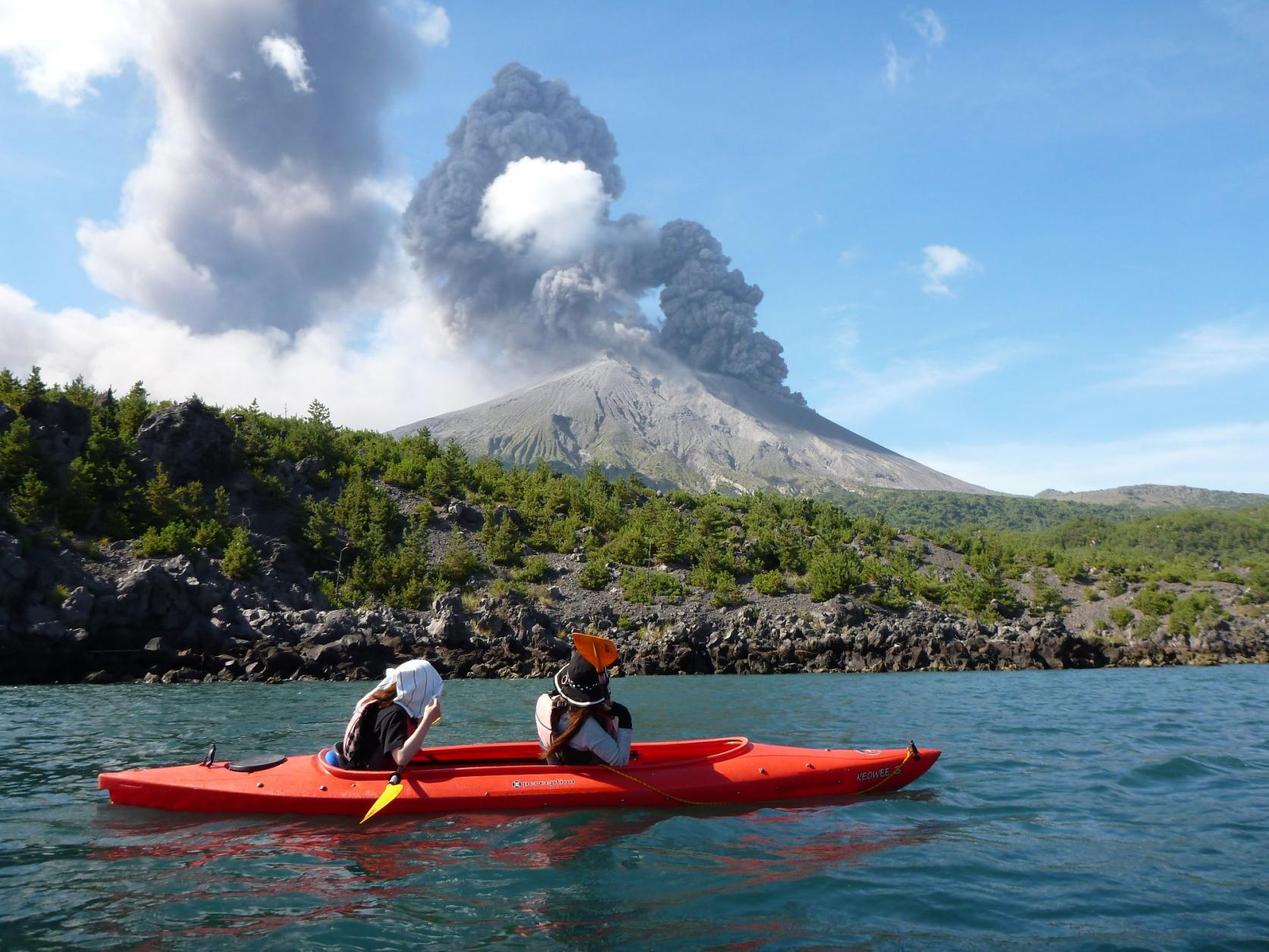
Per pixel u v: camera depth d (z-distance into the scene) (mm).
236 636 43375
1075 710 22031
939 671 56094
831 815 8617
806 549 82625
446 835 7609
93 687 33750
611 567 71625
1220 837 7934
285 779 8586
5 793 9602
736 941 5289
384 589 58969
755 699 27156
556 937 5328
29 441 49969
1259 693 29141
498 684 38594
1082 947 5285
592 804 8625
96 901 5934
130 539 50438
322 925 5480
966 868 6883
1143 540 184000
